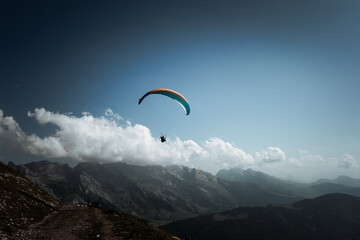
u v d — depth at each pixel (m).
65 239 27.95
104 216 49.34
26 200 44.31
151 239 31.09
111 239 29.22
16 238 25.12
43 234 29.42
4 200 36.53
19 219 33.41
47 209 48.38
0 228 26.67
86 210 59.50
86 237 29.78
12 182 50.12
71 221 41.19
